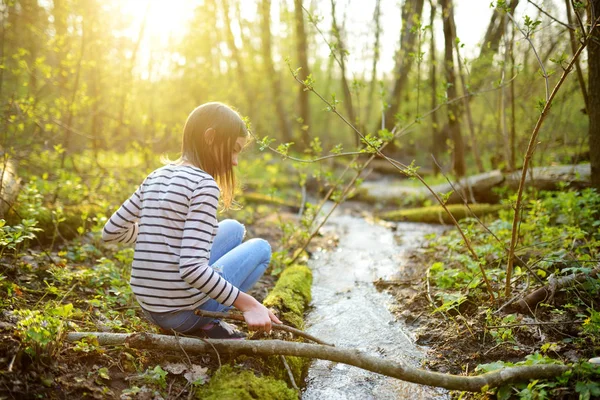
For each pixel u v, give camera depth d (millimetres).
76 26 6820
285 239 4746
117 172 6453
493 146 8562
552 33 5246
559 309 2893
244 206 6602
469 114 6578
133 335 2244
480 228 4711
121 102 7684
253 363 2352
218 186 2314
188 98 9352
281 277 3895
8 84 6117
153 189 2178
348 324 3199
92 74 7438
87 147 6828
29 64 6305
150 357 2316
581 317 2771
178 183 2121
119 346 2309
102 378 2109
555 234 3812
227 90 9953
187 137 2268
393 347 2859
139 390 2057
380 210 7082
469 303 3164
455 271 3383
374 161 10719
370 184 9094
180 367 2277
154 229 2121
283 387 2258
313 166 9367
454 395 2350
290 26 11203
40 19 6820
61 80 6332
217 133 2234
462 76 5902
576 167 5332
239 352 2303
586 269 2857
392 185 8234
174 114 9117
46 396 1900
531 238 3975
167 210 2104
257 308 2156
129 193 5613
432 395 2369
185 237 2043
